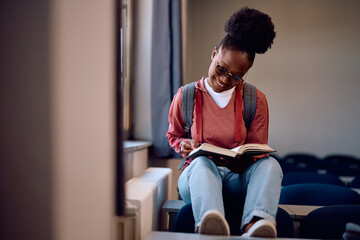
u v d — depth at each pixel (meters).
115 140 0.87
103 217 0.84
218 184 1.12
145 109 2.36
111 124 0.86
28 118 0.81
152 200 1.30
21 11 0.80
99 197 0.84
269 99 4.80
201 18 4.94
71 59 0.82
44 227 0.80
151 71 2.27
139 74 2.37
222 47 1.32
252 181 1.15
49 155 0.81
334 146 4.70
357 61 4.65
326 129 4.71
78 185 0.82
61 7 0.81
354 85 4.66
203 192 1.07
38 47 0.80
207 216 0.96
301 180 2.02
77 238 0.82
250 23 1.23
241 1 4.85
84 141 0.83
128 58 2.33
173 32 2.38
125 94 2.31
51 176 0.81
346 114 4.68
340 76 4.69
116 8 0.87
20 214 0.80
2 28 0.80
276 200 1.09
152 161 2.40
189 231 1.18
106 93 0.85
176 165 2.41
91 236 0.83
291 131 4.77
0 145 0.81
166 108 2.27
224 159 1.28
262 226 0.94
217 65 1.30
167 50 2.30
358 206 1.25
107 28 0.85
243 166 1.28
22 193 0.80
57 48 0.81
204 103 1.43
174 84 2.36
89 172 0.83
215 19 4.90
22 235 0.80
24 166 0.81
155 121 2.26
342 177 2.73
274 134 4.80
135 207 1.03
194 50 4.93
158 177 1.65
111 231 0.86
